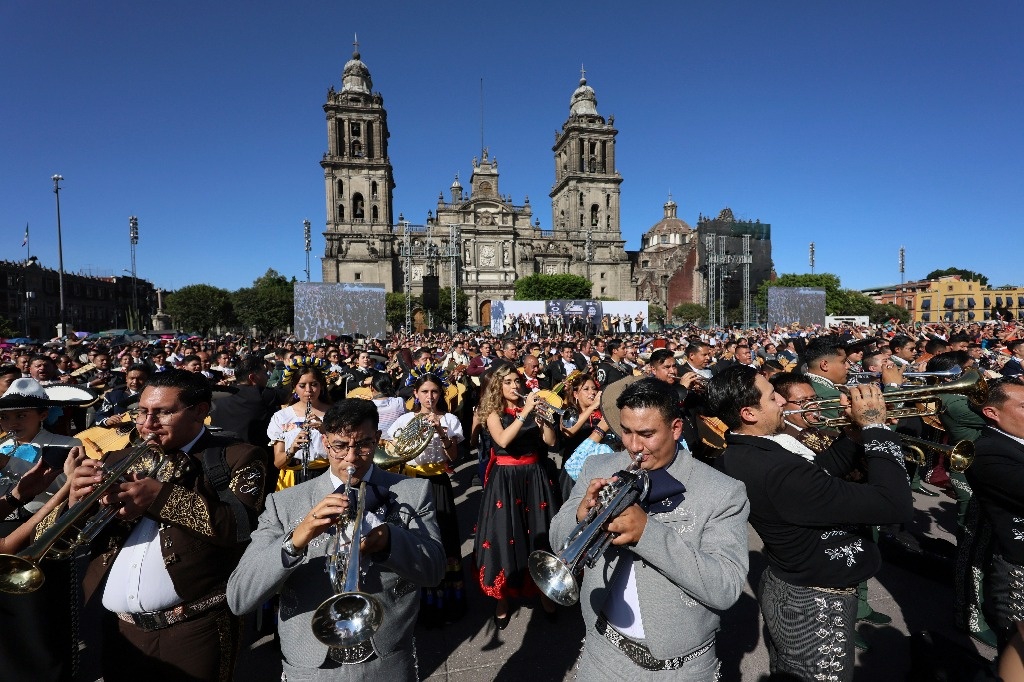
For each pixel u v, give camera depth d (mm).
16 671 3180
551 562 2010
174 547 2598
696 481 2402
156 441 2705
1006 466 3137
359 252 76000
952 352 6426
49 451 3623
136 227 50812
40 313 66688
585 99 87062
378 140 76312
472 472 9234
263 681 3953
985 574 3436
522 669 3992
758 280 76250
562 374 12523
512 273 83812
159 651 2639
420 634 4484
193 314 68625
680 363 9961
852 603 2652
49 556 2439
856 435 3014
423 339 28688
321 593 2379
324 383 5102
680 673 2277
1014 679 1651
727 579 2133
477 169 86438
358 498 2301
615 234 86625
